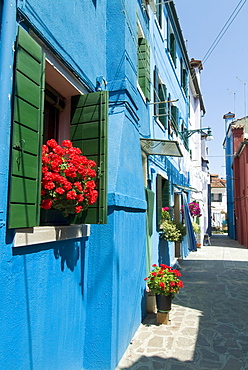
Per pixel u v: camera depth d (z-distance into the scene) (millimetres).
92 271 3805
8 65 2170
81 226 3510
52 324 2811
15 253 2230
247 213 18953
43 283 2646
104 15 4703
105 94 3576
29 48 2369
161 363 3895
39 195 2393
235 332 4910
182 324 5250
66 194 2609
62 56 3109
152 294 5832
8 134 2150
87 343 3672
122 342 4078
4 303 2090
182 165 13383
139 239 5301
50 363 2756
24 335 2326
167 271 5348
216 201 44719
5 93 2127
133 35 5262
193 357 4066
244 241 20500
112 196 3840
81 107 3684
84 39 3775
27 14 2477
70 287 3256
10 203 2104
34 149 2365
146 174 6617
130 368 3758
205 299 6848
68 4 3311
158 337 4691
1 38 2160
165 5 10086
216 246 20250
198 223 20078
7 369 2104
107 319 3666
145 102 6422
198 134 21125
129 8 5035
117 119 4539
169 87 10352
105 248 3807
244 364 3902
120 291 4008
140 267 5332
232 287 7992
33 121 2371
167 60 10117
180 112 12938
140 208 5211
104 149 3482
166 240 8352
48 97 3523
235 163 23578
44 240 2613
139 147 5555
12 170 2125
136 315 4945
